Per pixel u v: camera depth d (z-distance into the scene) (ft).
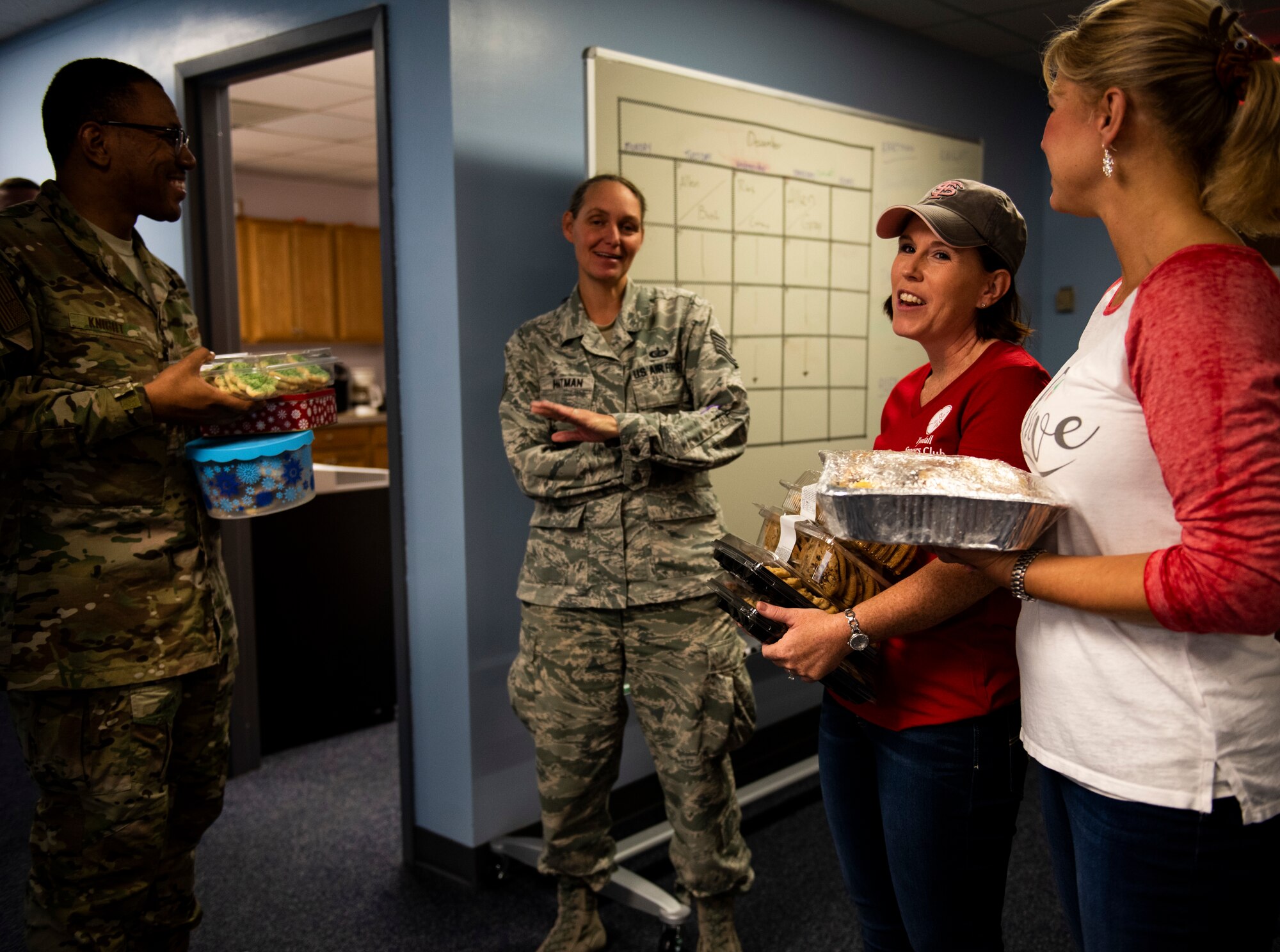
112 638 4.83
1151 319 2.53
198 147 9.15
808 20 9.71
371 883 7.59
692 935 6.81
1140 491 2.71
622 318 6.12
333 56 8.11
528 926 6.94
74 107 4.90
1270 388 2.33
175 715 5.29
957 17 10.46
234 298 9.52
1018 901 7.05
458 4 6.93
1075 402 2.86
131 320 5.08
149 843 5.00
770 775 8.92
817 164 8.84
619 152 7.23
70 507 4.79
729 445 5.90
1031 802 8.82
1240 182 2.55
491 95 7.19
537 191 7.60
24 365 4.69
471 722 7.39
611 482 5.85
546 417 5.68
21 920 6.94
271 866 7.86
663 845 8.12
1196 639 2.66
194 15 8.93
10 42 11.27
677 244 7.70
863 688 3.82
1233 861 2.69
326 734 10.81
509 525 7.63
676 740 5.92
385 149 7.48
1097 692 2.83
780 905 7.12
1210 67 2.58
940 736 3.78
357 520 10.88
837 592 3.89
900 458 3.03
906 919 4.04
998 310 4.09
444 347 7.27
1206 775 2.64
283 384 5.04
